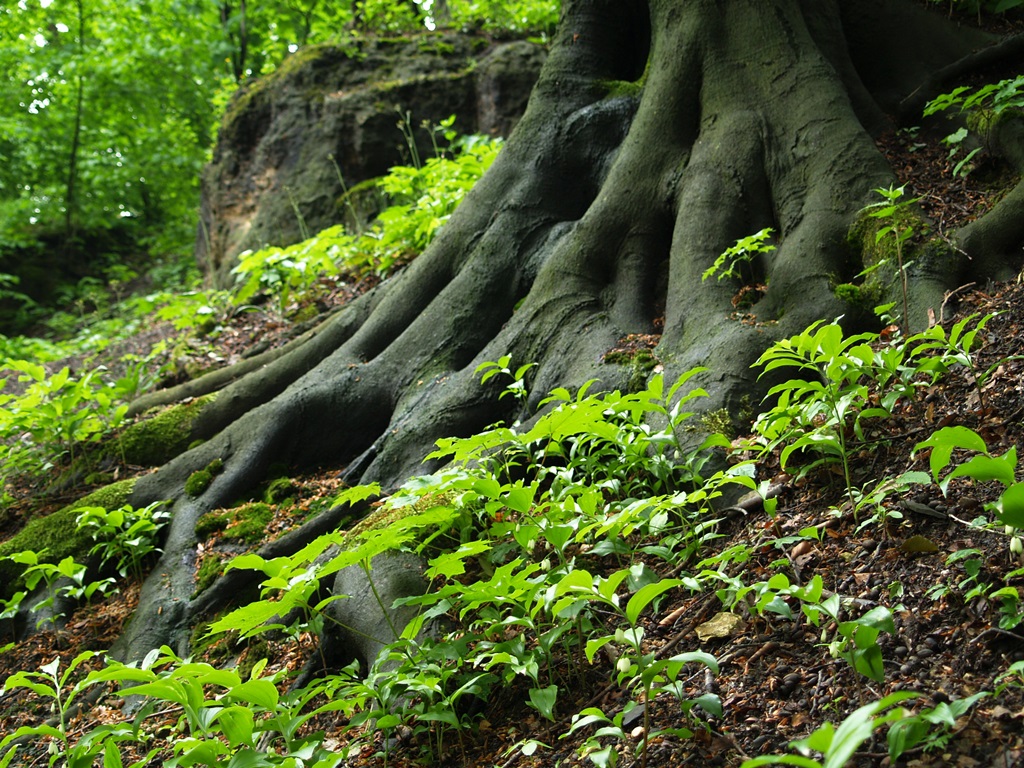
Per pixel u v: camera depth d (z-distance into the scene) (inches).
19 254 557.3
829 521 131.6
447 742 124.2
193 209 653.9
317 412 216.2
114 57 563.5
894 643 105.3
